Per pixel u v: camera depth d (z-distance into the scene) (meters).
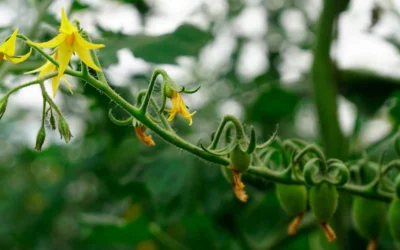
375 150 0.56
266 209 0.60
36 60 0.55
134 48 0.54
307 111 0.74
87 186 0.84
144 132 0.43
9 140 0.95
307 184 0.44
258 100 0.64
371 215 0.46
